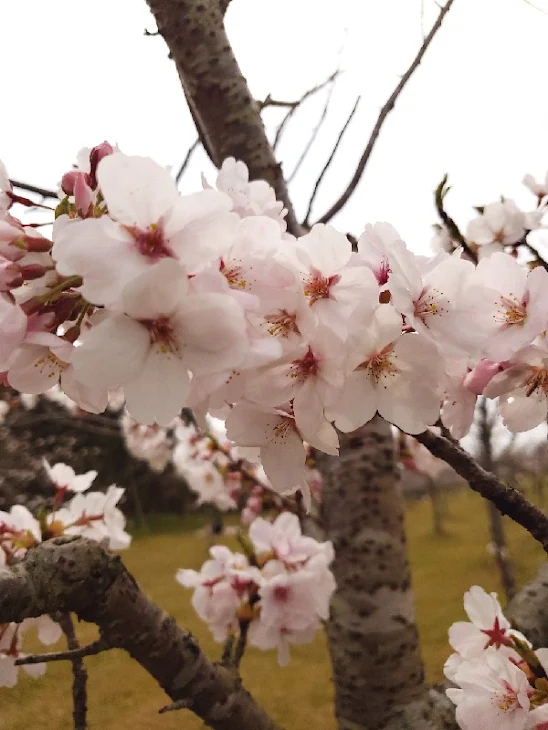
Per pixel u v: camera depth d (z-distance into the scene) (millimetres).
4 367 169
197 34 397
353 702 390
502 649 263
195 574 423
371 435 410
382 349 161
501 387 177
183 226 143
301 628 380
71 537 238
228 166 207
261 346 137
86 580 228
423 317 170
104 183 139
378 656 385
